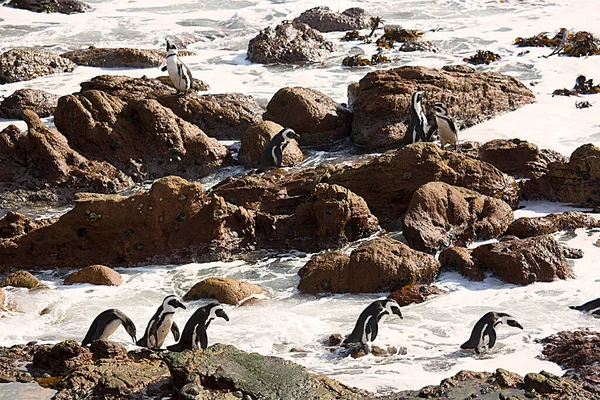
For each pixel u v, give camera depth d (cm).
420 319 2466
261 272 2942
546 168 3581
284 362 1962
